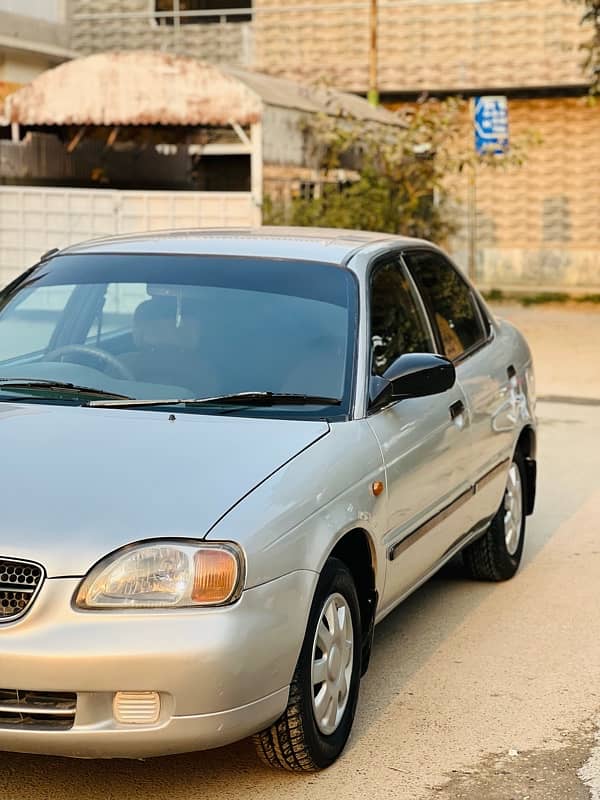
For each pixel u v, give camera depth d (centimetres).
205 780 472
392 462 532
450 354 664
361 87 2655
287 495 452
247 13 2688
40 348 582
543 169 2689
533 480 791
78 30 2714
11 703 418
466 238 2748
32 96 1977
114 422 494
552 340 1881
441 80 2609
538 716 540
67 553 417
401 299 629
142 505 432
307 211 1948
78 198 1984
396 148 2150
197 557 419
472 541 686
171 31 2714
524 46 2555
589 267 2689
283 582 436
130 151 2469
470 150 2280
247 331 557
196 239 626
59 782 469
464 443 636
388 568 535
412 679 585
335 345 548
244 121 1883
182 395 531
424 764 489
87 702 412
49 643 408
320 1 2648
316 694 475
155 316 571
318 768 477
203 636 412
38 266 626
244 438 483
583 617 684
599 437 1191
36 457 461
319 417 514
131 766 484
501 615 687
